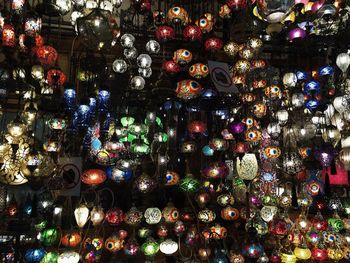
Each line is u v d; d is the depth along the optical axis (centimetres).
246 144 266
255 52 279
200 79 279
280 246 287
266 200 287
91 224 285
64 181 246
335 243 283
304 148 286
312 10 242
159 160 268
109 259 277
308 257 275
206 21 271
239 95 280
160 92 249
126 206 303
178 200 319
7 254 235
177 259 271
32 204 247
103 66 278
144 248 258
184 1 308
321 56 340
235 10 245
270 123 286
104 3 218
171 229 286
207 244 274
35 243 240
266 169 295
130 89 271
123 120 264
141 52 297
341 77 290
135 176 288
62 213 280
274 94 285
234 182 293
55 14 233
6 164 239
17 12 227
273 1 167
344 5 244
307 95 287
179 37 307
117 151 253
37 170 232
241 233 296
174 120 294
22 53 237
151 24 287
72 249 239
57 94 251
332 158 276
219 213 304
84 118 248
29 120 249
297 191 308
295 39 258
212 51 272
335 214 299
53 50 244
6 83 229
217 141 271
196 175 319
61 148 277
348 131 287
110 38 189
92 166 287
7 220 256
